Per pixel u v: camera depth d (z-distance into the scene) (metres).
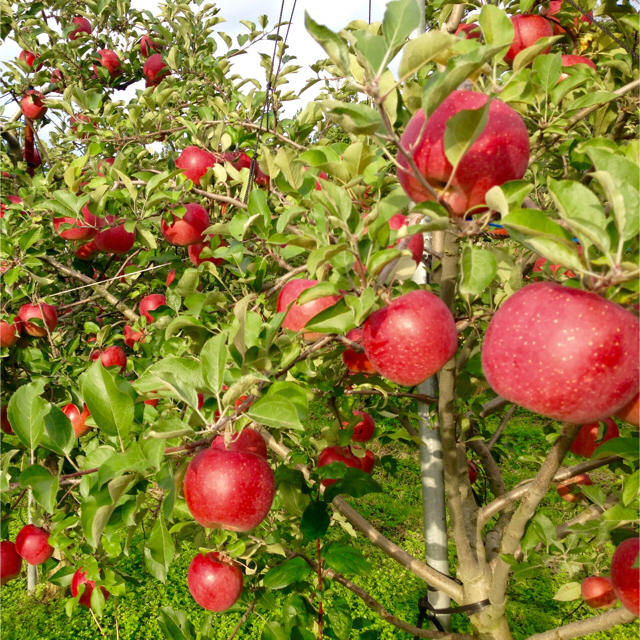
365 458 1.12
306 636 0.88
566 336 0.56
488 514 0.99
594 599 0.98
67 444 0.81
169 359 0.73
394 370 0.69
